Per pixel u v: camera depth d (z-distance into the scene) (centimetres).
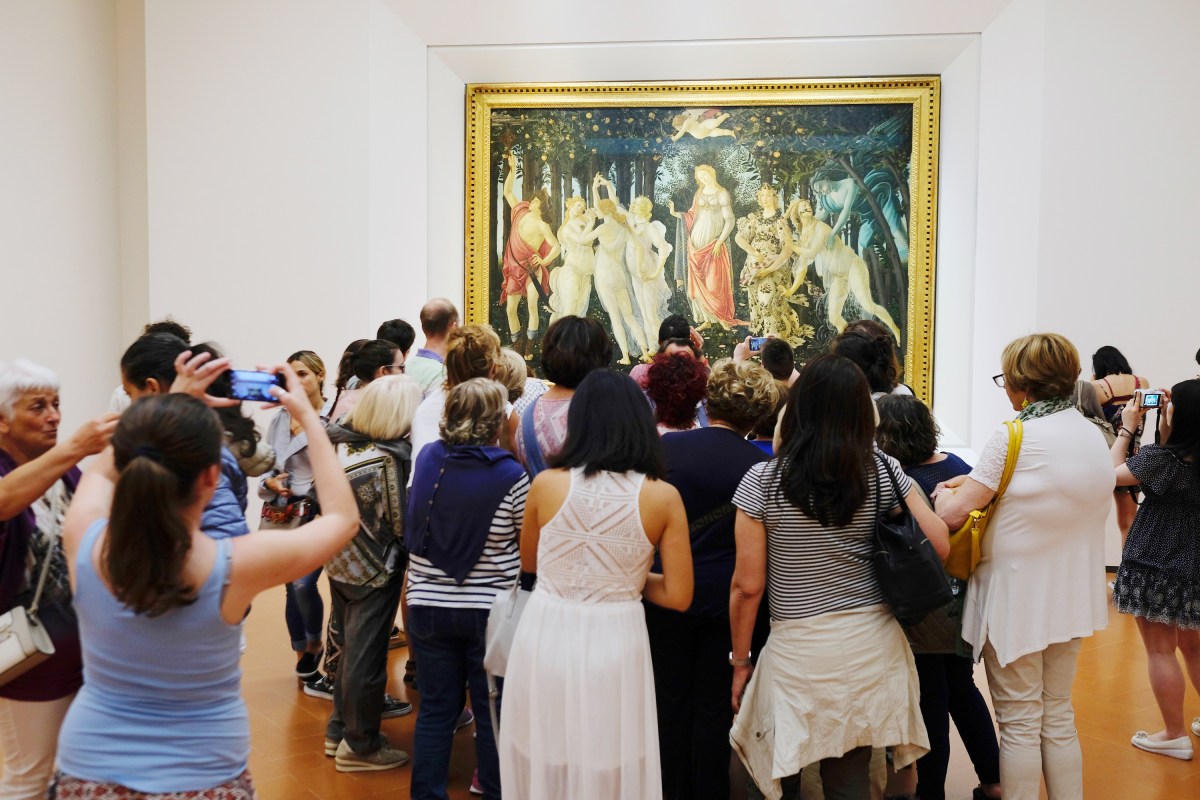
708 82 984
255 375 242
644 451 311
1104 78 831
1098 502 366
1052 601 363
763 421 391
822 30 920
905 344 989
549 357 404
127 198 924
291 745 488
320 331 884
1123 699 555
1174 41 824
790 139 988
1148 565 471
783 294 997
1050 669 377
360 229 878
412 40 938
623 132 1002
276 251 884
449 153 996
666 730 385
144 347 301
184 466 206
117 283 922
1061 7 830
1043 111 836
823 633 320
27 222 805
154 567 201
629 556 306
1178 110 827
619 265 1009
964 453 938
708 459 371
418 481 381
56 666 297
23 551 291
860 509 320
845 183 986
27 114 805
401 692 561
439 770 379
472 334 442
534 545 329
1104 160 834
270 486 523
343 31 873
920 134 970
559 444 400
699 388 406
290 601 561
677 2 918
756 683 338
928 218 976
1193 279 832
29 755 297
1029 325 853
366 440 438
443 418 388
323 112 877
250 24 877
